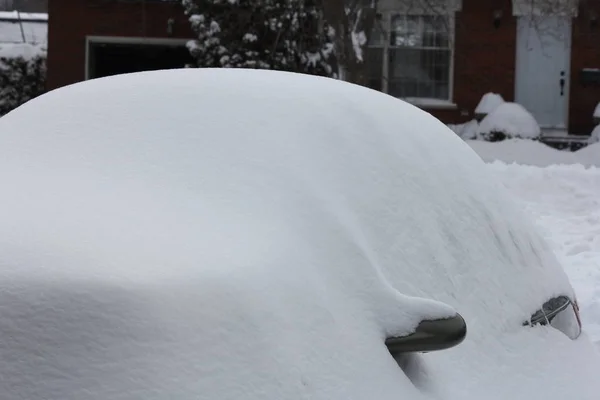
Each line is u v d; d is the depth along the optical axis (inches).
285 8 665.6
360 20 655.1
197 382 89.1
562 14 773.3
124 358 87.6
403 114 151.2
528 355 136.9
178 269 96.0
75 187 116.1
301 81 142.8
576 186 483.8
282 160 122.2
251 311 96.0
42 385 85.6
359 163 130.8
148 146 124.6
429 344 111.0
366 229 123.9
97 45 757.9
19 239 97.4
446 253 134.4
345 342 105.7
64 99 141.1
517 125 717.3
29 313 87.5
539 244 161.6
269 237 108.8
